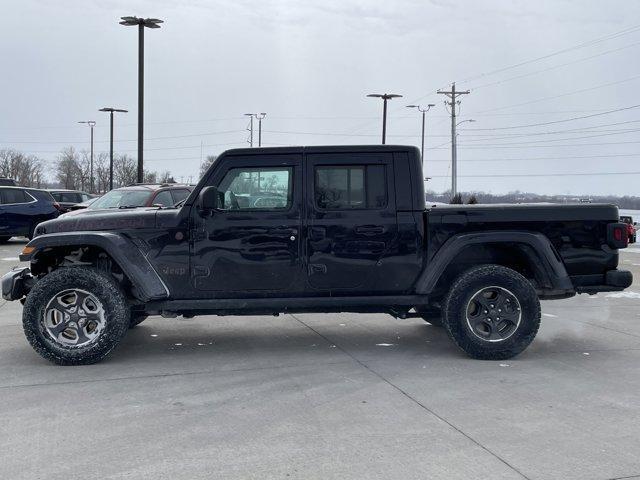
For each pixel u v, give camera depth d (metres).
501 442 4.19
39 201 20.41
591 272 6.48
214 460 3.92
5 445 4.19
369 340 7.38
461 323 6.30
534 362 6.29
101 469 3.80
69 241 6.19
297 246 6.34
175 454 4.02
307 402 5.04
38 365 6.24
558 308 9.71
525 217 6.39
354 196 6.42
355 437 4.29
